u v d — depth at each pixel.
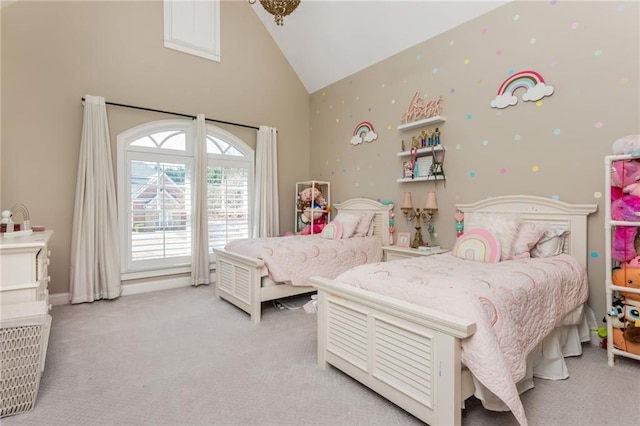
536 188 2.85
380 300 1.70
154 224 3.97
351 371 1.93
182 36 4.19
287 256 3.14
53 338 2.59
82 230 3.47
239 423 1.61
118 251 3.67
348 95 4.70
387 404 1.75
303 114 5.38
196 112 4.30
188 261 4.23
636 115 2.36
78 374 2.05
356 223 3.98
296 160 5.30
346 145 4.74
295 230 5.23
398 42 3.89
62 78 3.44
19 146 3.25
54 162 3.41
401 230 3.99
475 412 1.67
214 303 3.51
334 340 2.05
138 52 3.88
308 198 4.66
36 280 2.04
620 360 2.25
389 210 4.02
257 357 2.29
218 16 4.48
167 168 4.06
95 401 1.78
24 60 3.27
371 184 4.37
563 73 2.69
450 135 3.46
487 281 1.78
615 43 2.44
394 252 3.72
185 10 4.21
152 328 2.81
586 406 1.73
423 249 3.38
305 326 2.88
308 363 2.21
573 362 2.23
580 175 2.61
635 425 1.58
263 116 4.92
